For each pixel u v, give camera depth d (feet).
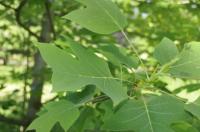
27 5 6.98
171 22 6.97
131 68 2.36
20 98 8.05
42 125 2.07
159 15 6.95
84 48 2.08
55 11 7.33
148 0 6.62
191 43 2.27
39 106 6.49
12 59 10.10
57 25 7.34
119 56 2.43
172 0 6.63
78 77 1.87
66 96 2.25
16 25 8.09
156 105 1.98
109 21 2.27
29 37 7.97
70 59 1.91
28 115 6.46
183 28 6.51
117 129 1.92
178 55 2.25
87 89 2.15
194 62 2.22
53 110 2.06
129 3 7.48
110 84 1.90
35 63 7.11
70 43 2.06
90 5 2.25
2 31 8.55
